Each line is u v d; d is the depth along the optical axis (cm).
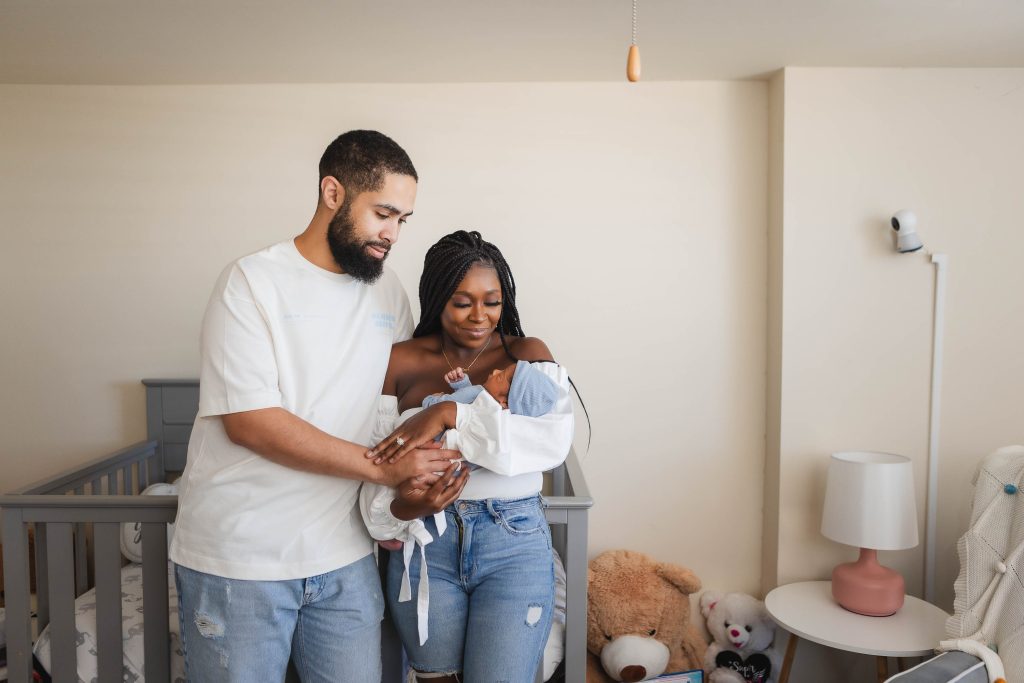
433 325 137
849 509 226
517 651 122
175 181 267
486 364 134
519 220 268
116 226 268
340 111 266
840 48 231
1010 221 249
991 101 248
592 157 267
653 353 270
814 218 251
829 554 254
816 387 253
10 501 157
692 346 269
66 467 272
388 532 126
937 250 250
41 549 188
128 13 203
